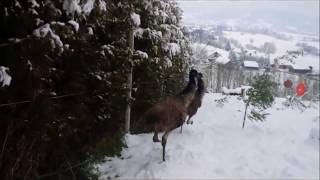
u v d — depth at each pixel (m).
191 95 7.48
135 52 7.98
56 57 5.30
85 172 6.52
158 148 7.88
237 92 14.84
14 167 5.03
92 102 6.42
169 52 9.65
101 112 6.73
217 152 7.75
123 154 7.72
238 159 7.44
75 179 6.06
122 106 7.14
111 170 7.02
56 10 4.79
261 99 9.39
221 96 14.55
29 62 4.61
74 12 4.76
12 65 4.56
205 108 11.88
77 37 5.42
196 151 7.63
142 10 8.84
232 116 10.94
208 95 14.83
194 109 9.37
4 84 4.19
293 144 8.51
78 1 4.74
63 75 5.75
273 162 7.36
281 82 13.38
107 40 6.73
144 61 8.89
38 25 4.64
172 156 7.35
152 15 9.12
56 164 6.05
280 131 9.45
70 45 5.56
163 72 10.07
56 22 4.77
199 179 6.50
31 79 4.77
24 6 4.63
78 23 5.26
